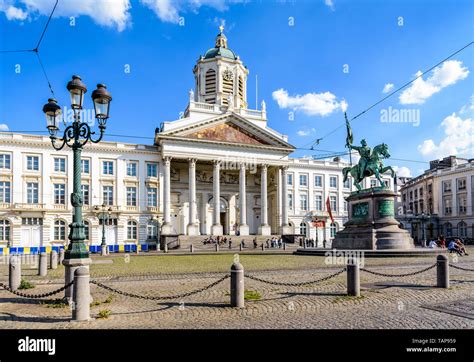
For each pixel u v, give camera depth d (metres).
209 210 62.78
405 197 92.25
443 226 73.94
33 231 49.75
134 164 55.69
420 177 83.75
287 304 10.22
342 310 9.46
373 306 9.89
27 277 17.78
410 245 27.48
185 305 10.30
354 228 29.27
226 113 58.12
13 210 48.47
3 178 49.00
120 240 53.47
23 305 10.63
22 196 49.56
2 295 12.59
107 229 53.06
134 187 55.25
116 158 54.62
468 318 8.53
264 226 58.81
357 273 11.45
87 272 8.91
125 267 22.20
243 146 58.22
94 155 53.53
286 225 59.84
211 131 57.34
